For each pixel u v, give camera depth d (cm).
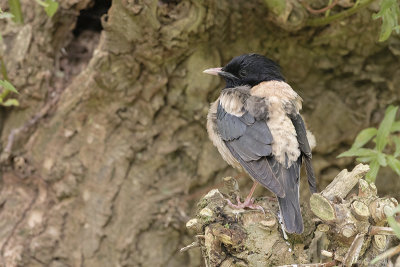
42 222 1259
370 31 1248
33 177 1269
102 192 1259
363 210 784
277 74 1095
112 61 1209
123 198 1263
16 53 1241
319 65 1302
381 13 934
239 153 962
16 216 1261
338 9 1223
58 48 1281
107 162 1259
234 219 833
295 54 1288
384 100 1323
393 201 827
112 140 1262
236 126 984
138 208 1266
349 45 1274
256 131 957
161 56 1200
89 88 1226
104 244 1259
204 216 835
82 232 1257
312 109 1331
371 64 1306
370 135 951
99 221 1254
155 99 1247
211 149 1285
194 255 1276
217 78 1246
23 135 1258
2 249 1247
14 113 1266
